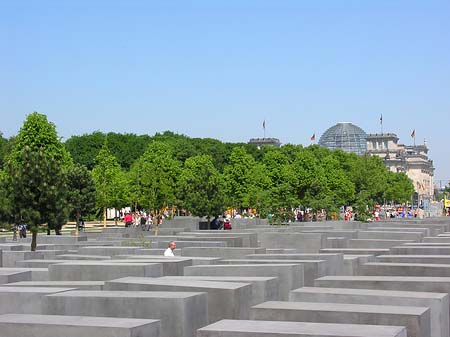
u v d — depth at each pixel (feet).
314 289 44.19
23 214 96.78
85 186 154.92
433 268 55.77
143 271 53.72
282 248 95.66
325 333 31.07
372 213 216.95
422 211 388.37
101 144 377.30
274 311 37.52
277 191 210.79
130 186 228.84
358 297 41.70
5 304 44.45
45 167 99.81
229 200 236.22
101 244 99.55
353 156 435.12
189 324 38.88
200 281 45.29
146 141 407.03
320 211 237.66
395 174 492.13
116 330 32.50
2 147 331.36
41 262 65.62
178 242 95.20
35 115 203.41
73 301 40.73
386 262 65.98
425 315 36.40
